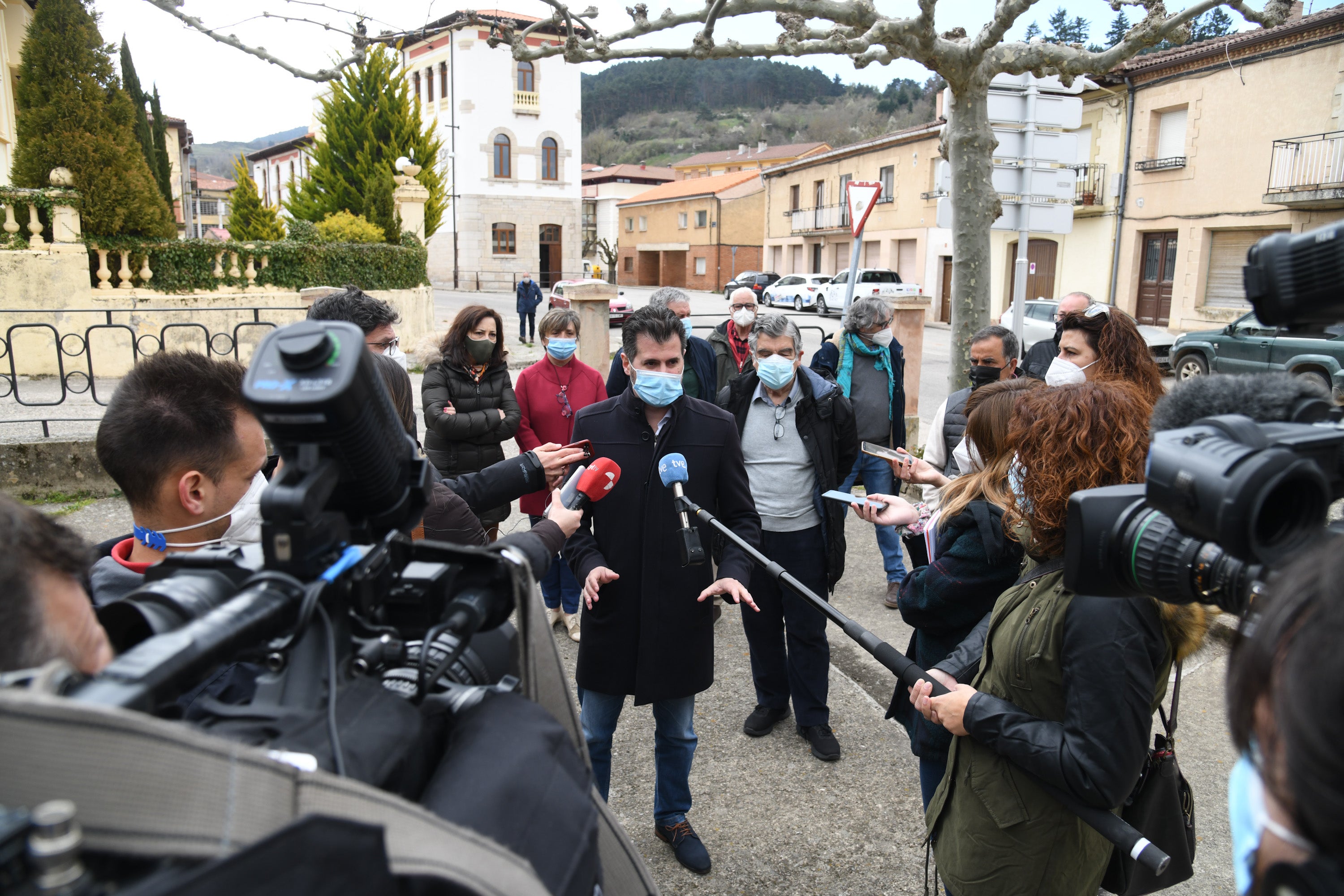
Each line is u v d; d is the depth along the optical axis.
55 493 5.60
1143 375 2.98
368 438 0.89
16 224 8.60
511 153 34.91
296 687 0.86
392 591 1.01
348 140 16.97
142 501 1.44
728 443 2.60
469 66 33.59
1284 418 1.07
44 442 5.54
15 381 5.61
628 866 1.17
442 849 0.69
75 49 8.86
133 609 0.86
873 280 25.97
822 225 31.83
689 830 2.65
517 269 35.66
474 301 28.53
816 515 3.34
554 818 0.81
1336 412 1.08
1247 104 17.00
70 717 0.54
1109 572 1.10
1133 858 1.48
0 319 8.44
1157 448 0.93
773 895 2.49
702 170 69.81
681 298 4.74
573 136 35.91
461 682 1.04
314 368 0.85
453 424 4.05
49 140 8.77
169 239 9.77
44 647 0.75
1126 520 1.08
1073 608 1.45
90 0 9.01
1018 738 1.49
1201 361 12.93
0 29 12.32
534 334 18.81
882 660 1.71
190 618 0.85
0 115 12.37
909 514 2.30
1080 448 1.52
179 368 1.45
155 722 0.57
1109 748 1.38
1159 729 3.35
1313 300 0.82
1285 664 0.60
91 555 0.94
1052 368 3.32
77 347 8.80
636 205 50.84
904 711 2.26
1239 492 0.80
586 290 7.86
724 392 3.50
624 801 2.96
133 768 0.55
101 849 0.54
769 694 3.37
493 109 34.28
